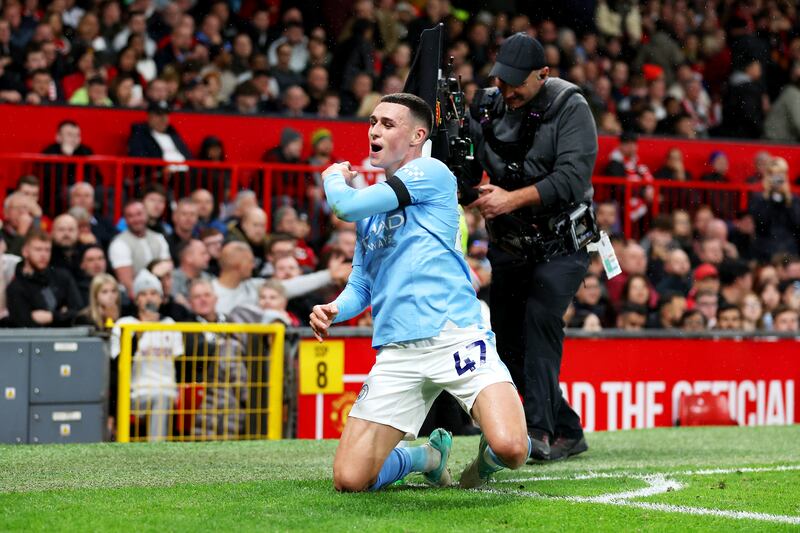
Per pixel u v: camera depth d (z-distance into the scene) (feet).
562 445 75.92
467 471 56.70
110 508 49.44
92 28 154.71
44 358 88.53
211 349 96.58
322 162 138.72
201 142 139.85
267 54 172.45
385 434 53.11
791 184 171.53
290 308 117.60
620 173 153.79
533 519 47.55
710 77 206.39
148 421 93.81
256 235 123.24
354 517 47.09
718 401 114.01
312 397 99.60
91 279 112.78
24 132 132.16
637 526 46.68
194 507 49.67
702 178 165.17
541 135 71.31
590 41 194.29
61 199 125.08
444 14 182.39
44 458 71.10
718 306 138.31
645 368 111.55
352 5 184.55
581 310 127.13
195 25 166.91
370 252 53.78
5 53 145.48
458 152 69.10
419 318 51.85
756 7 208.44
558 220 71.10
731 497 56.03
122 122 135.95
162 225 122.72
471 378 51.57
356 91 165.27
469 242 129.08
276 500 51.60
